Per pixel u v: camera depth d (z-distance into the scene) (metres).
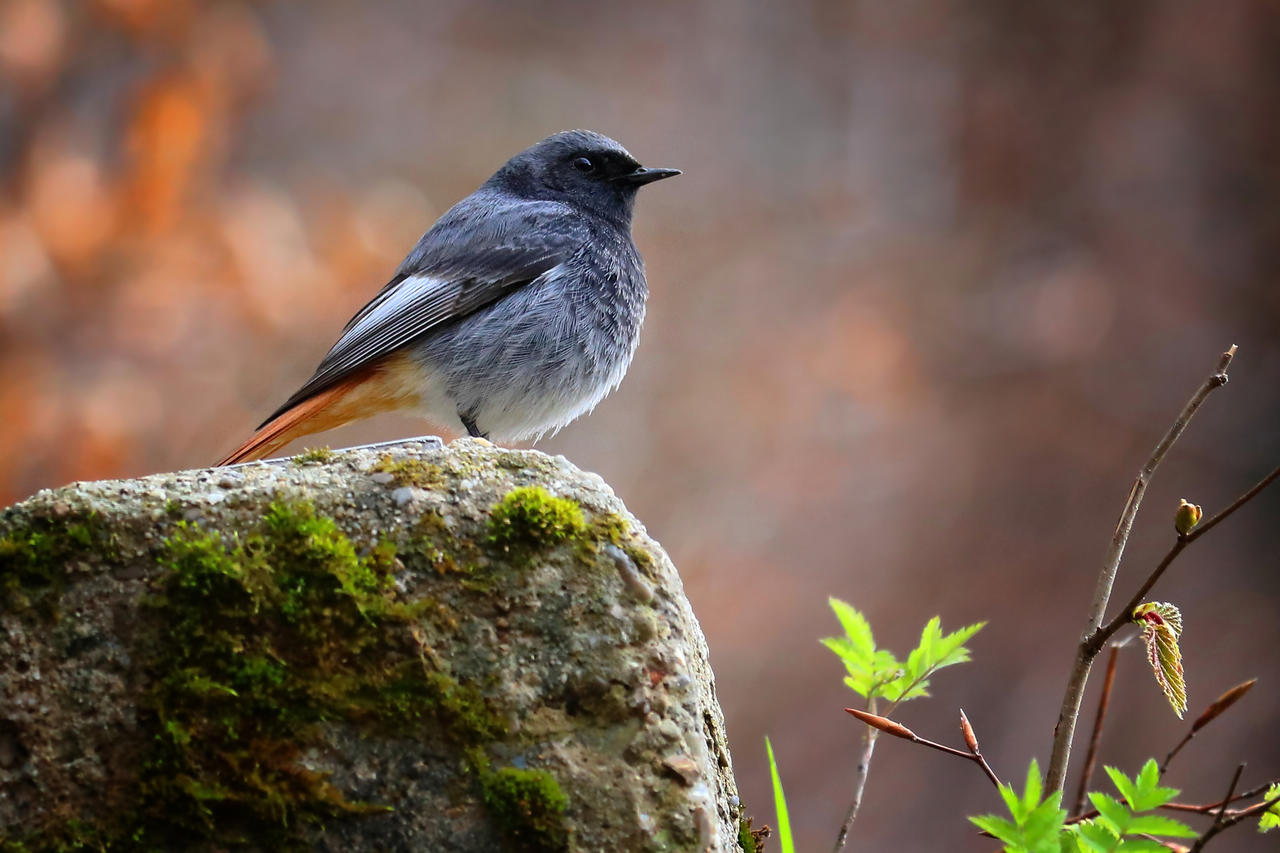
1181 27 23.86
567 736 3.28
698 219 23.80
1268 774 16.42
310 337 13.34
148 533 3.31
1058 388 21.16
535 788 3.20
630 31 26.20
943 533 19.98
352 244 13.98
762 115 25.81
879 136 25.64
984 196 24.38
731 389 20.81
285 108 23.55
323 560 3.29
